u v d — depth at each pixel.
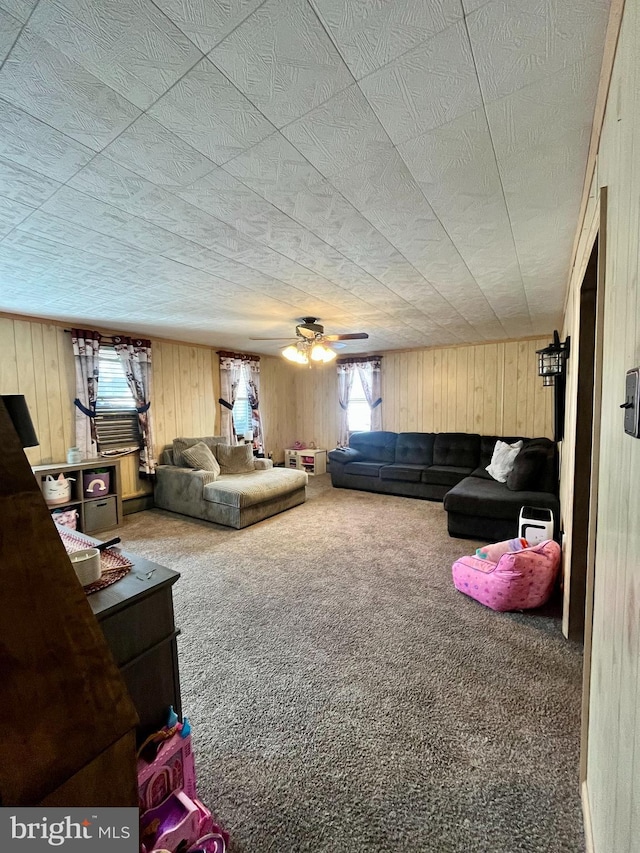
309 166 1.46
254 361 6.50
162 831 1.09
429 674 1.92
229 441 6.01
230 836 1.21
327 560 3.33
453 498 3.80
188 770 1.23
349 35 0.93
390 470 5.59
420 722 1.63
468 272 2.67
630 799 0.66
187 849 1.09
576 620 2.14
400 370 6.50
